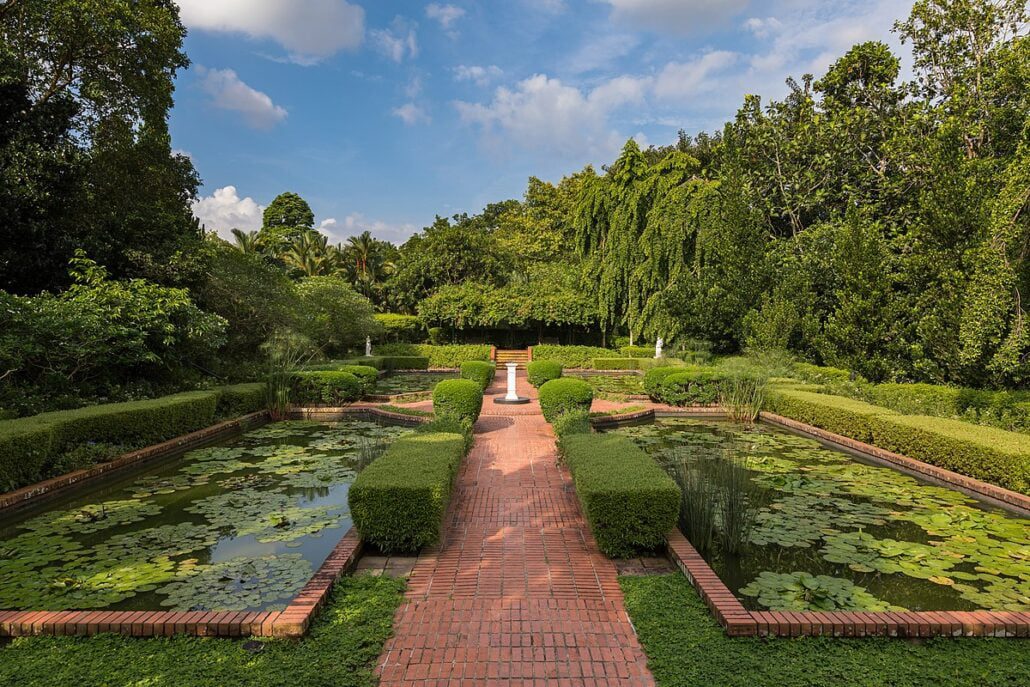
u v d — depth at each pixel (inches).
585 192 884.0
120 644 99.9
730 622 102.9
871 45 562.6
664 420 396.8
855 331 441.1
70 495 206.2
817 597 122.2
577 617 112.6
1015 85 455.2
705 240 676.1
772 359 500.4
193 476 233.6
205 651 97.3
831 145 577.3
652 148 1119.6
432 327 1049.5
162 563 144.0
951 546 158.9
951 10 507.2
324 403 417.7
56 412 241.0
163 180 467.5
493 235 1430.9
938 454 235.3
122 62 370.6
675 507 142.0
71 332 285.6
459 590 124.9
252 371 461.1
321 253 1239.5
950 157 395.2
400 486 142.9
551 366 476.1
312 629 105.2
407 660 97.0
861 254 446.6
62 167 347.6
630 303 786.8
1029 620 104.5
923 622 103.2
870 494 211.0
